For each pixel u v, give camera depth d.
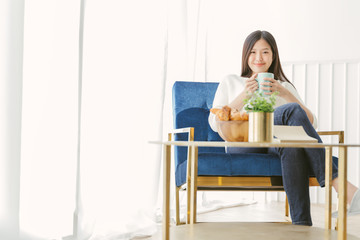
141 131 1.97
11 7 1.34
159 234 1.82
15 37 1.34
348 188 1.24
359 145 0.96
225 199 2.99
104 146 1.74
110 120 1.79
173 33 2.48
